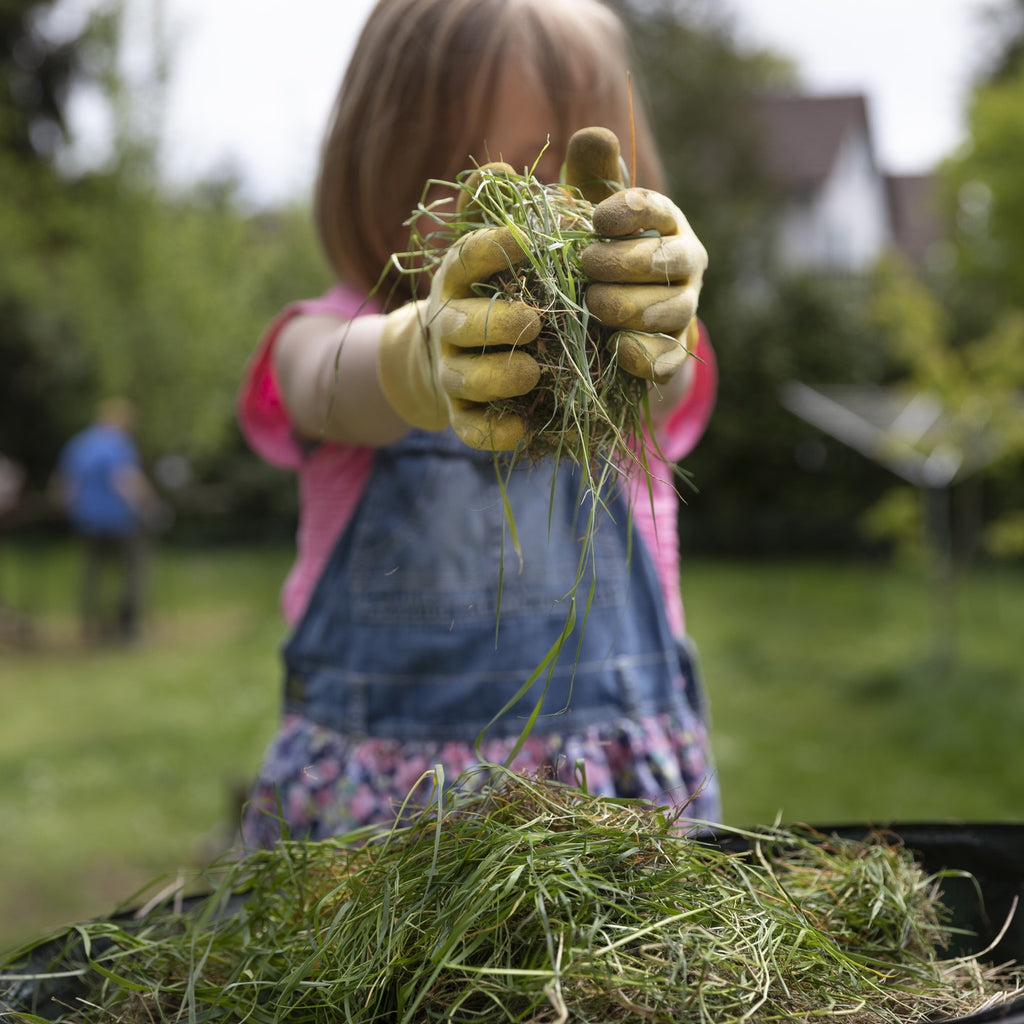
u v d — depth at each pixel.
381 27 1.31
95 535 8.59
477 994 0.80
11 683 6.89
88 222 10.07
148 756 5.04
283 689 1.42
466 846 0.89
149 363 9.91
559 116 1.27
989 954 1.02
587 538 0.93
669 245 0.86
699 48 16.28
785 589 10.91
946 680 6.02
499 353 0.87
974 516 10.14
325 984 0.84
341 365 1.16
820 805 4.11
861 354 13.66
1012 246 11.16
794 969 0.85
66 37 16.50
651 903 0.84
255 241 12.94
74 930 0.99
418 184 1.28
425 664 1.30
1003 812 3.99
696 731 1.39
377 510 1.35
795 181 20.55
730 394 13.68
